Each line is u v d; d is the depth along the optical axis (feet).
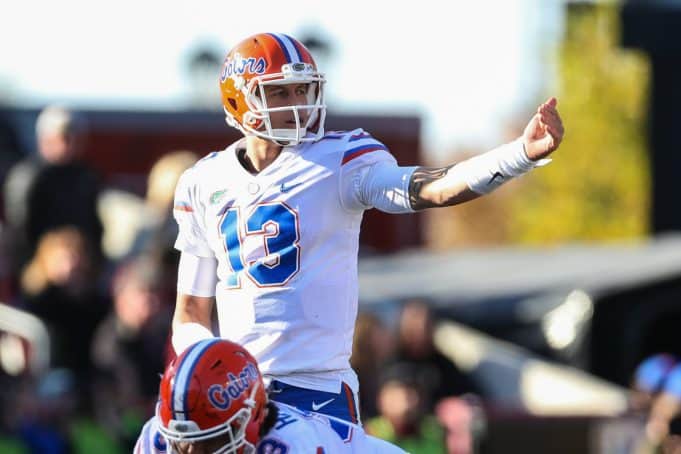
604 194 357.82
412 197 51.75
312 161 54.13
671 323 153.17
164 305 112.57
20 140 189.06
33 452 102.83
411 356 129.80
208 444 50.93
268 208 54.19
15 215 130.82
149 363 110.73
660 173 185.16
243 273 54.65
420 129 194.70
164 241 113.19
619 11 178.70
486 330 155.43
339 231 54.49
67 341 115.75
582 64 349.82
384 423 112.16
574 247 211.61
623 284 153.69
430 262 196.24
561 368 143.74
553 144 47.88
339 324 54.95
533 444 112.88
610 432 114.21
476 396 130.00
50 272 116.37
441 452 112.88
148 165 195.83
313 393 54.65
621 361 150.92
